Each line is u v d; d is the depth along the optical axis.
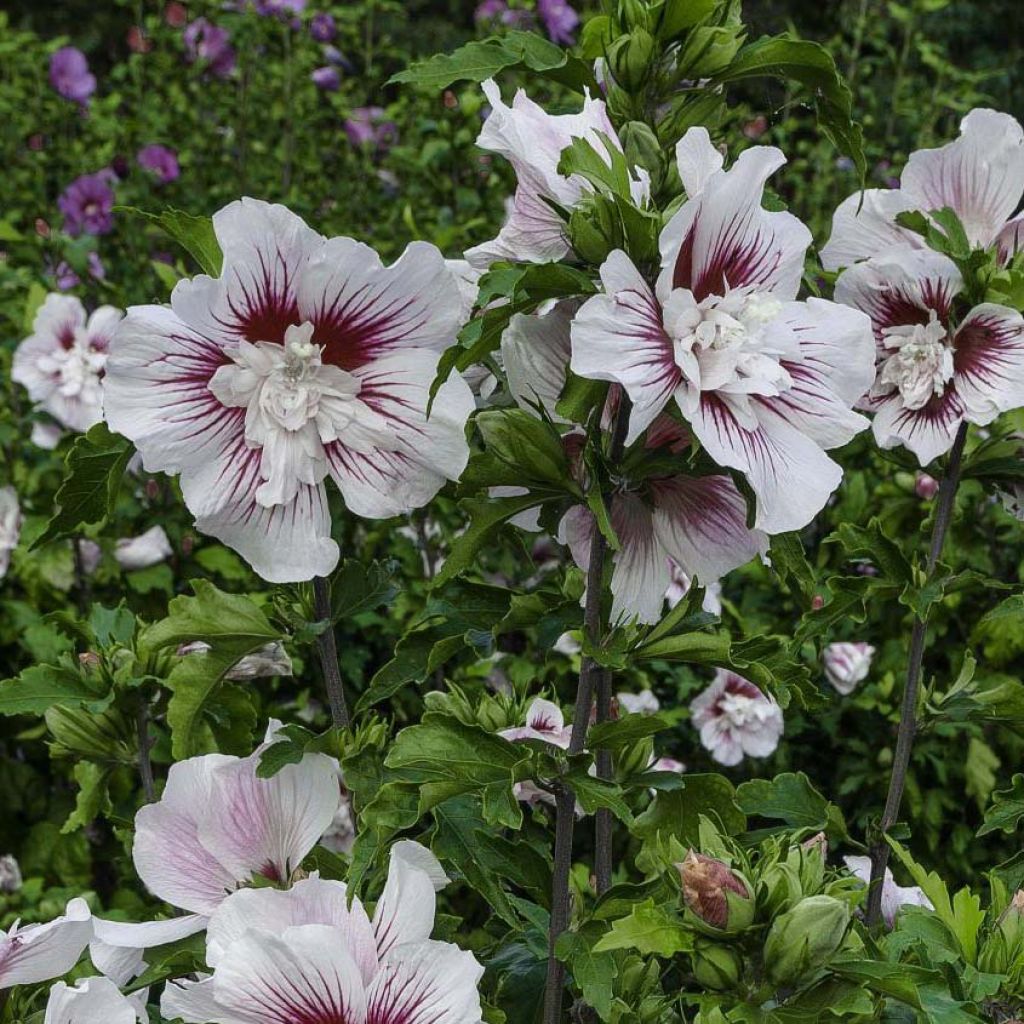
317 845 0.71
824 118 0.67
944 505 0.81
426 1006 0.63
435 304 0.65
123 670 0.82
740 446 0.62
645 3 0.67
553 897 0.68
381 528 1.26
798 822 0.79
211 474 0.66
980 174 0.79
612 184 0.61
